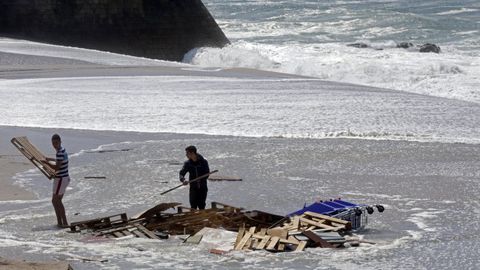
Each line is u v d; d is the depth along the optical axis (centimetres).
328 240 3659
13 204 4866
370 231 4047
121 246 3634
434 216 4419
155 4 16362
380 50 16450
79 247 3597
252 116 8219
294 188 5209
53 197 4272
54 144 4331
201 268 3222
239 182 5409
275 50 16400
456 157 6275
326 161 6125
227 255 3428
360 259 3412
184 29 16512
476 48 16750
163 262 3309
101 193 5141
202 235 3797
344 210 4044
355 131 7438
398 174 5647
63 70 11856
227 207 4319
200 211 4200
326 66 13562
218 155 6366
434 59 14262
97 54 14075
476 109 8769
